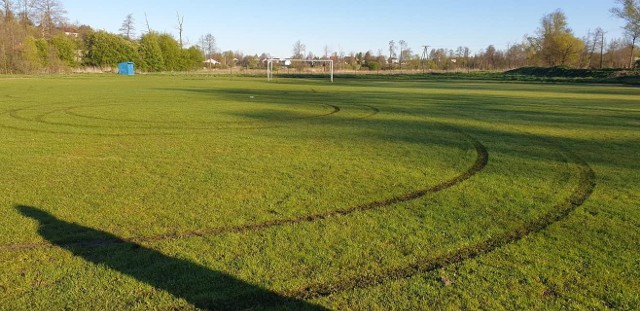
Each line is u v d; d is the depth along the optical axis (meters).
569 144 12.57
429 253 5.26
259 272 4.73
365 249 5.33
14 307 4.05
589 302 4.27
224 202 6.97
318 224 6.11
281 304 4.20
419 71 79.50
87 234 5.65
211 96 27.83
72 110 19.34
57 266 4.82
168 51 85.12
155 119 16.69
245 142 12.24
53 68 66.81
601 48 75.56
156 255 5.11
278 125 15.66
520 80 56.47
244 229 5.91
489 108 22.25
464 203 7.12
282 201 7.07
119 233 5.71
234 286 4.47
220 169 9.10
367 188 7.88
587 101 26.64
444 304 4.21
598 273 4.84
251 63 95.94
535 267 4.94
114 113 18.39
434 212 6.67
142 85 39.41
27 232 5.69
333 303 4.21
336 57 98.25
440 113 19.89
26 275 4.60
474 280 4.64
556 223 6.28
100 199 7.04
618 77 52.62
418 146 11.92
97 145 11.59
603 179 8.72
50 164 9.40
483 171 9.26
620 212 6.77
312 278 4.64
